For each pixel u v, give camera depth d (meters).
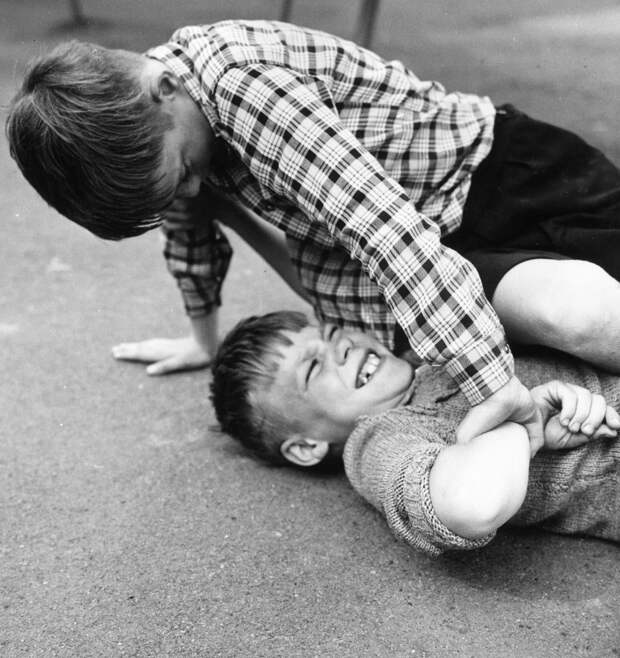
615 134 2.96
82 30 5.04
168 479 1.54
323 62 1.35
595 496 1.30
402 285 1.15
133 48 4.54
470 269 1.17
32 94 1.20
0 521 1.43
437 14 5.24
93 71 1.20
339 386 1.46
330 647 1.15
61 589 1.28
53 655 1.17
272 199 1.36
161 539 1.38
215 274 1.80
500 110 1.52
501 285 1.34
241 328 1.60
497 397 1.16
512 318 1.33
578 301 1.26
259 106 1.22
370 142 1.38
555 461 1.30
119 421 1.71
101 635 1.20
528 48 4.29
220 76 1.25
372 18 3.61
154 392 1.81
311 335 1.53
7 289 2.28
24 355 1.95
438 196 1.43
